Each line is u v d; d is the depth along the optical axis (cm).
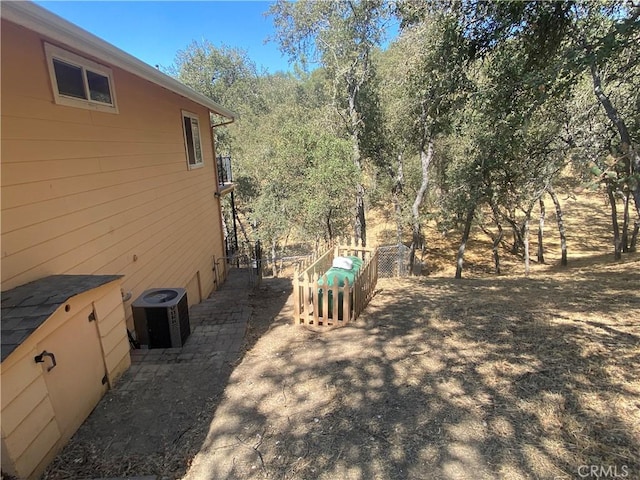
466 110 632
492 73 524
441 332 451
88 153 429
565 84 462
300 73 2123
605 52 364
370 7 1354
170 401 319
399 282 921
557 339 397
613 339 387
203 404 315
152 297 458
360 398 308
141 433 277
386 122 1596
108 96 477
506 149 948
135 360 401
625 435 229
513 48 483
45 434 241
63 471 238
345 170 1365
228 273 1190
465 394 297
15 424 214
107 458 250
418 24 673
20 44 329
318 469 230
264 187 1673
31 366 230
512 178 1160
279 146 1512
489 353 373
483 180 1222
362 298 591
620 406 259
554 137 899
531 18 424
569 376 308
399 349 406
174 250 709
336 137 1520
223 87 2639
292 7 1543
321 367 375
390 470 223
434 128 1231
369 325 511
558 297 622
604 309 517
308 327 528
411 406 288
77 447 261
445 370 343
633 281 767
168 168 689
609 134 731
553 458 217
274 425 280
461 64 543
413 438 249
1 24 309
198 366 388
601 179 456
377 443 248
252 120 2600
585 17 436
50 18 260
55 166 370
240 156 2017
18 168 322
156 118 641
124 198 514
